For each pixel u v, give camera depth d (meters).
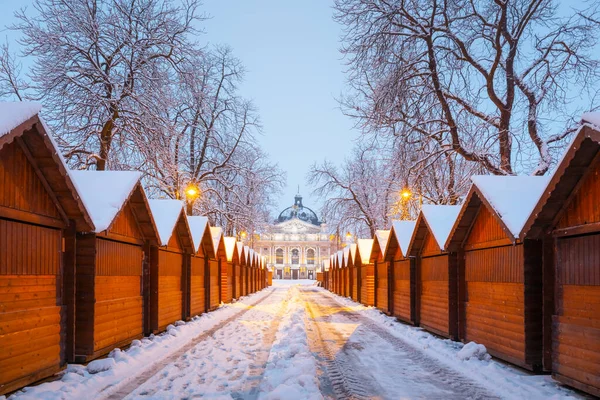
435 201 23.55
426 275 16.45
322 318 21.06
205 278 22.89
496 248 11.05
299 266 134.25
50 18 20.09
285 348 12.28
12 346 7.64
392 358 11.30
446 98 19.12
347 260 38.19
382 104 18.62
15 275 7.89
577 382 7.95
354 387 8.53
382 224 37.25
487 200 10.34
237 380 8.91
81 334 10.11
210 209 34.03
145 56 20.81
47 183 8.78
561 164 7.93
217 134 32.66
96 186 11.16
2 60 19.30
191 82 23.38
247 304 30.05
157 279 14.41
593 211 7.80
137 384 8.63
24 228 8.19
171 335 14.12
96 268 10.47
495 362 10.55
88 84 19.94
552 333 8.76
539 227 9.17
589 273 7.92
